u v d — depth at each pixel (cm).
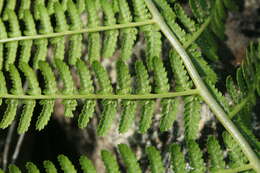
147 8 34
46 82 33
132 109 33
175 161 32
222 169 32
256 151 33
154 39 33
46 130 48
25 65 33
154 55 33
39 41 34
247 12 41
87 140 46
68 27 34
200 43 34
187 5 41
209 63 40
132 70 43
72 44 34
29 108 33
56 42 34
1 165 47
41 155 49
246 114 33
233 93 33
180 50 33
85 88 33
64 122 47
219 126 40
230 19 41
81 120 33
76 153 47
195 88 35
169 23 34
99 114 45
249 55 33
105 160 32
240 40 41
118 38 43
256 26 41
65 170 32
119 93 33
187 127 33
